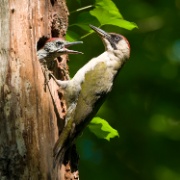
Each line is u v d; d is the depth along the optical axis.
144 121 18.73
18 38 12.02
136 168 18.45
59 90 13.16
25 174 11.49
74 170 13.33
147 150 18.56
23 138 11.59
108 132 13.87
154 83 18.89
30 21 12.34
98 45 17.61
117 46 14.45
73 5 15.88
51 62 13.30
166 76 19.03
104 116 18.16
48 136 12.11
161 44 19.25
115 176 18.20
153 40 19.20
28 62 11.98
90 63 13.83
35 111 11.86
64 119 12.97
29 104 11.79
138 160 18.52
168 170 18.48
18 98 11.69
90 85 13.35
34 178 11.60
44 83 12.20
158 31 19.16
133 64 18.70
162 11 19.19
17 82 11.74
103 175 18.09
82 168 17.95
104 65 13.88
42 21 12.69
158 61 18.98
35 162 11.66
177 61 19.20
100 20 14.13
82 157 17.92
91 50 17.52
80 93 13.19
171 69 19.14
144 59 18.80
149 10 18.98
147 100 18.95
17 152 11.47
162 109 18.94
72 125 12.63
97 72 13.63
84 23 14.21
